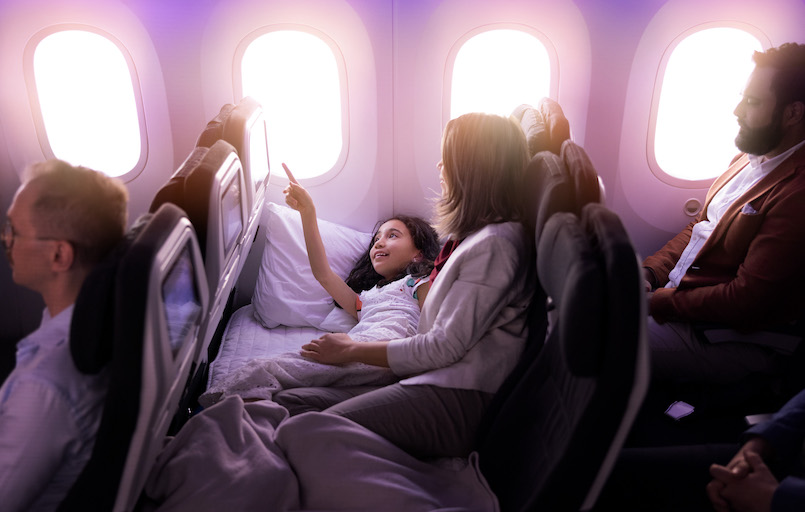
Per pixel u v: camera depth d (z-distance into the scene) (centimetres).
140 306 96
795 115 193
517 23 246
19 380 105
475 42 250
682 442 182
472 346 163
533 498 110
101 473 103
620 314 96
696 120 261
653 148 265
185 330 125
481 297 156
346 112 262
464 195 166
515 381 154
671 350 198
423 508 138
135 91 252
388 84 256
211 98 256
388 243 244
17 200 106
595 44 249
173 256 110
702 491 131
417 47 251
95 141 257
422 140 266
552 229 120
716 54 250
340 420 152
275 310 253
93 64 246
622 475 133
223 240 157
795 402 133
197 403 205
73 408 106
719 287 195
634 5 244
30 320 268
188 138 262
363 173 273
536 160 157
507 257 155
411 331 203
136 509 134
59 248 107
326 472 143
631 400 99
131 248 100
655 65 251
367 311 219
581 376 102
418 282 214
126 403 99
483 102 261
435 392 160
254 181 213
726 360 193
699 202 274
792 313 188
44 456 106
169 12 242
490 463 147
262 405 162
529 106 224
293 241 265
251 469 138
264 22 245
